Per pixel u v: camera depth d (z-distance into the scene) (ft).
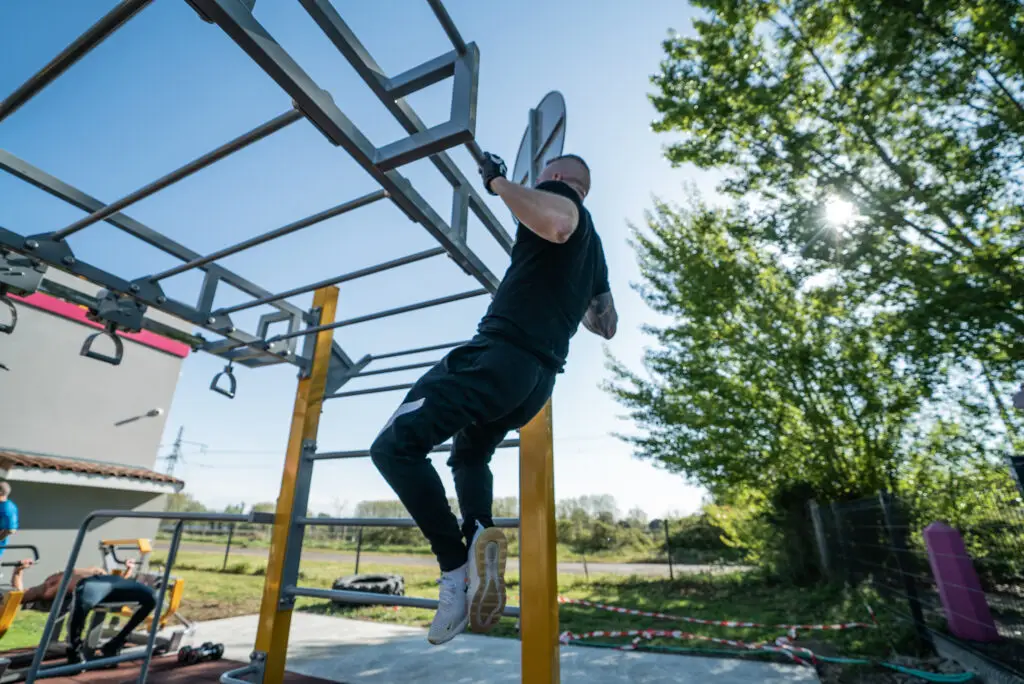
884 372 20.75
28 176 5.26
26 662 11.03
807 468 27.37
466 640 15.19
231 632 15.78
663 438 30.19
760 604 22.72
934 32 15.31
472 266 5.81
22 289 6.26
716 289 26.50
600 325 5.34
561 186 4.00
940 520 14.85
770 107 20.93
